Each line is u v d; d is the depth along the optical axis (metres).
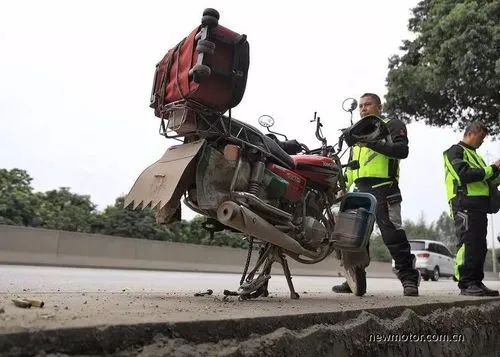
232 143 3.24
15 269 11.47
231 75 3.09
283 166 3.56
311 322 2.35
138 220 19.42
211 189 3.13
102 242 15.73
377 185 4.85
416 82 9.78
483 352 3.82
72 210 18.83
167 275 13.21
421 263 22.25
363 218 3.91
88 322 1.66
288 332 2.13
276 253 3.65
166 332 1.76
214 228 3.64
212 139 3.24
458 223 5.26
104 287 6.86
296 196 3.55
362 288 4.66
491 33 8.67
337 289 5.29
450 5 9.62
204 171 3.11
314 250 3.79
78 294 3.36
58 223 17.83
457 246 5.30
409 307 3.12
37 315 1.88
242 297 3.41
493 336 4.03
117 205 19.97
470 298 4.19
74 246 14.99
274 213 3.30
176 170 3.07
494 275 28.73
